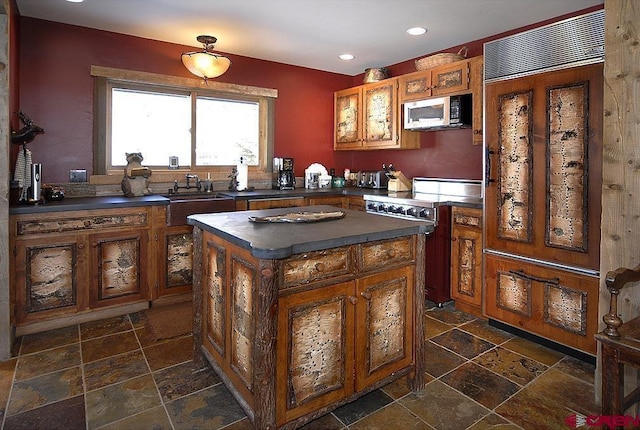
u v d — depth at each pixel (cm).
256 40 372
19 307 273
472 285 315
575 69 233
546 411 195
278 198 389
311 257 170
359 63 453
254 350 166
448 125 358
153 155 388
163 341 268
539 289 261
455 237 326
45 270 280
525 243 267
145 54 369
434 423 186
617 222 194
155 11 306
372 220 223
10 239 263
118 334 279
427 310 330
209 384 217
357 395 189
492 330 290
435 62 363
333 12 304
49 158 334
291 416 170
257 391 163
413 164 442
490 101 282
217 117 420
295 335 168
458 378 225
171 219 329
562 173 244
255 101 442
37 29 323
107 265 305
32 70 323
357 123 459
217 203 352
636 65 184
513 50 265
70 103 340
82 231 293
